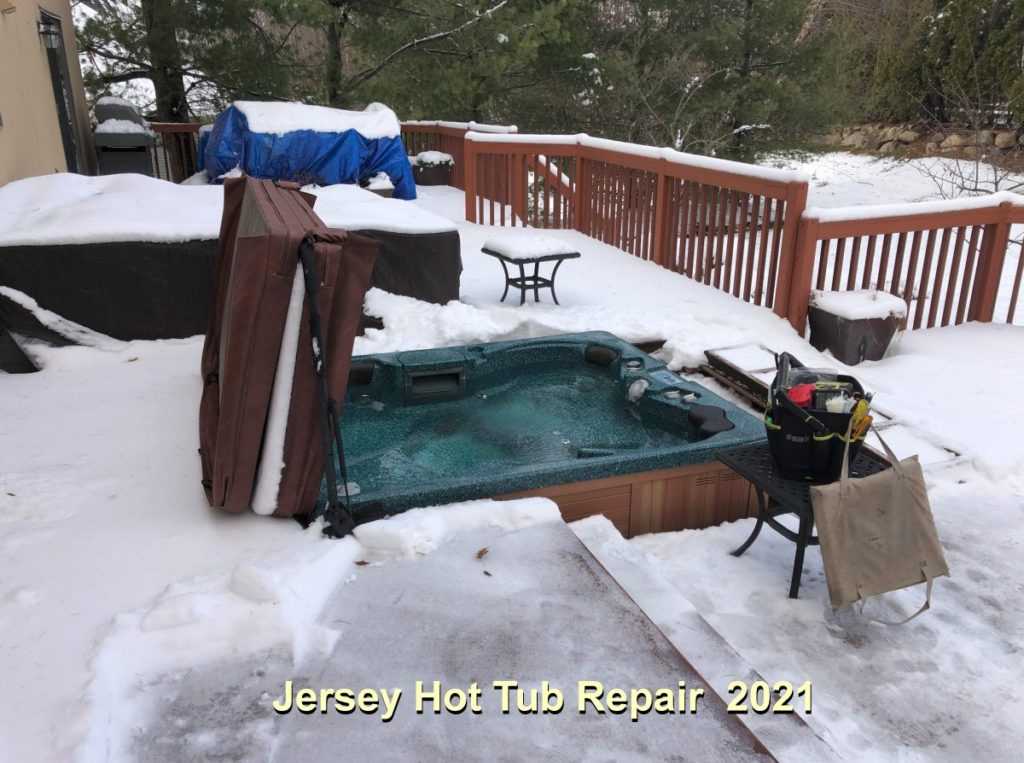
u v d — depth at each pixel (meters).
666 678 2.23
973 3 14.44
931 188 14.38
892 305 5.27
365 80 12.67
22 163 6.76
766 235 5.99
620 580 2.88
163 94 11.88
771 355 5.18
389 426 4.51
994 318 7.54
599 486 3.39
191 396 4.23
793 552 3.34
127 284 4.87
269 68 11.07
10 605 2.40
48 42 8.39
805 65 13.77
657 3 13.49
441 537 2.90
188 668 2.22
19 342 4.69
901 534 2.76
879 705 2.45
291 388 2.67
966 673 2.59
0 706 1.99
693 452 3.48
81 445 3.60
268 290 2.49
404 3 12.07
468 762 1.94
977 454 3.94
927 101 16.30
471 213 9.30
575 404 4.84
